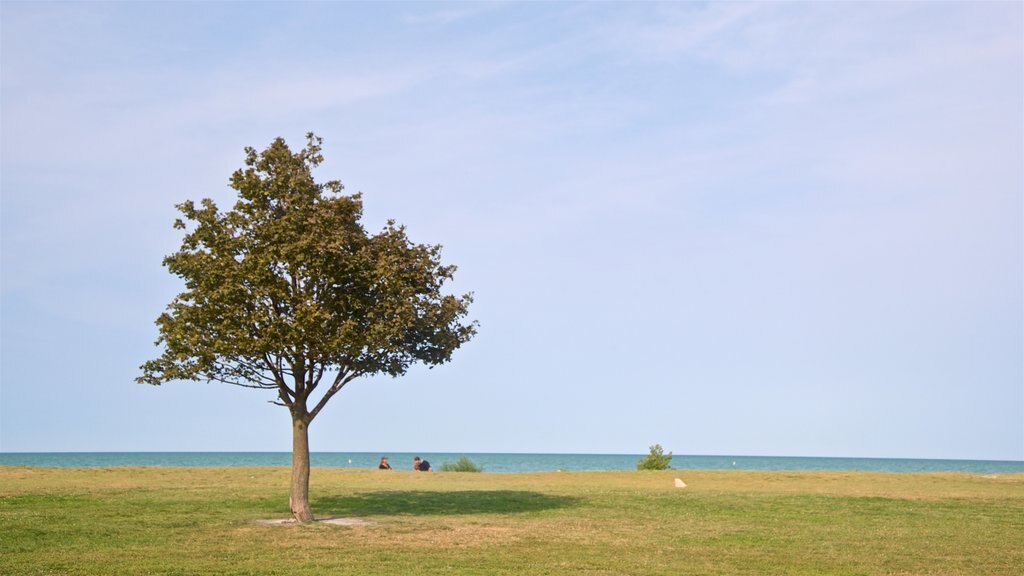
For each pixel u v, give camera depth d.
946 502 37.28
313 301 27.19
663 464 60.22
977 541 26.14
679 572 20.61
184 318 27.28
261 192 28.05
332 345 26.62
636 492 41.53
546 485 46.53
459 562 21.58
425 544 24.53
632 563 21.84
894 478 52.16
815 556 23.33
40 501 32.81
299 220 27.41
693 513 33.06
